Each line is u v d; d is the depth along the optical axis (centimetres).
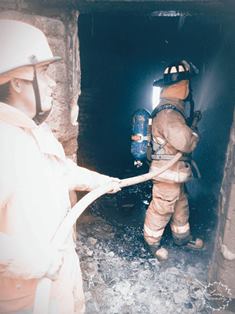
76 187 186
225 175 237
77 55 220
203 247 329
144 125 309
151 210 309
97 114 540
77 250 315
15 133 130
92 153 548
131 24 466
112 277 283
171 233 361
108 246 331
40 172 135
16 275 127
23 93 133
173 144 277
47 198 138
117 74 541
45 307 130
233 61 341
